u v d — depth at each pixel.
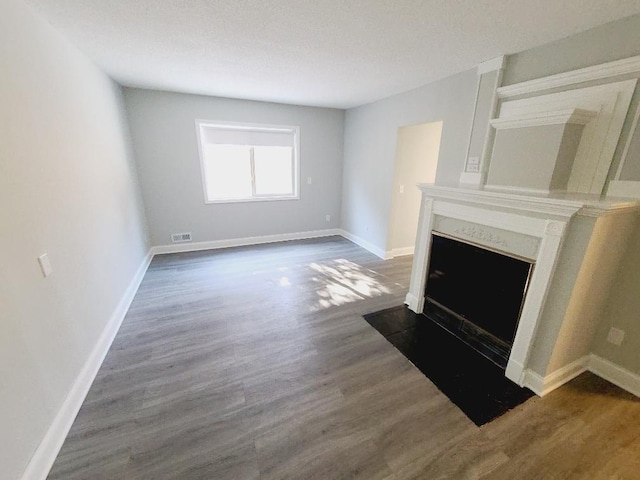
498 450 1.48
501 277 2.07
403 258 4.53
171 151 4.18
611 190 1.86
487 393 1.86
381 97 4.11
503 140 2.22
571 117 1.81
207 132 4.41
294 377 1.98
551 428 1.61
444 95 3.13
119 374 1.99
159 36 2.14
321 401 1.78
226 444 1.49
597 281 1.77
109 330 2.35
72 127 2.10
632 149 1.76
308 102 4.56
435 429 1.59
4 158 1.33
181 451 1.45
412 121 3.67
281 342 2.38
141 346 2.30
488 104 2.61
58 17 1.81
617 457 1.45
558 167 1.92
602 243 1.65
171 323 2.64
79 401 1.73
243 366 2.08
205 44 2.30
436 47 2.29
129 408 1.71
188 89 3.80
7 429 1.19
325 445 1.49
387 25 1.94
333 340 2.41
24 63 1.56
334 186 5.52
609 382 1.96
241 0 1.65
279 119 4.71
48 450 1.39
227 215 4.82
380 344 2.37
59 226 1.77
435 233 2.61
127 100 3.77
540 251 1.77
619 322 1.91
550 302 1.77
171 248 4.55
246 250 4.77
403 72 2.94
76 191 2.06
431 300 2.75
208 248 4.81
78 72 2.30
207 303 3.01
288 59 2.61
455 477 1.34
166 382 1.92
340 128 5.25
